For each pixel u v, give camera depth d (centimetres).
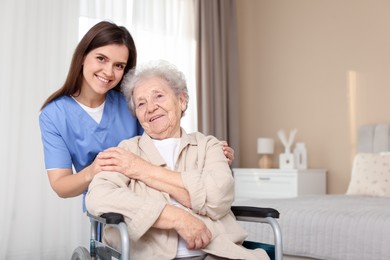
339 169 494
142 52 477
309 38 521
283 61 541
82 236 421
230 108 547
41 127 202
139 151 185
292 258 274
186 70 519
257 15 565
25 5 404
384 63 468
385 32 468
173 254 162
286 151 506
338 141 495
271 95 549
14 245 389
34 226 398
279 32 546
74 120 204
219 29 545
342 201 323
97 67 194
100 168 171
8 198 386
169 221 157
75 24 430
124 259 143
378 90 470
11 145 392
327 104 505
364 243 245
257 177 498
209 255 167
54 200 410
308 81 520
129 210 156
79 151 206
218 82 533
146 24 482
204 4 530
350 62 490
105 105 212
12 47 395
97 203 158
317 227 263
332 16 505
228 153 196
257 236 281
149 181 169
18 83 397
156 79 187
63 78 421
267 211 172
